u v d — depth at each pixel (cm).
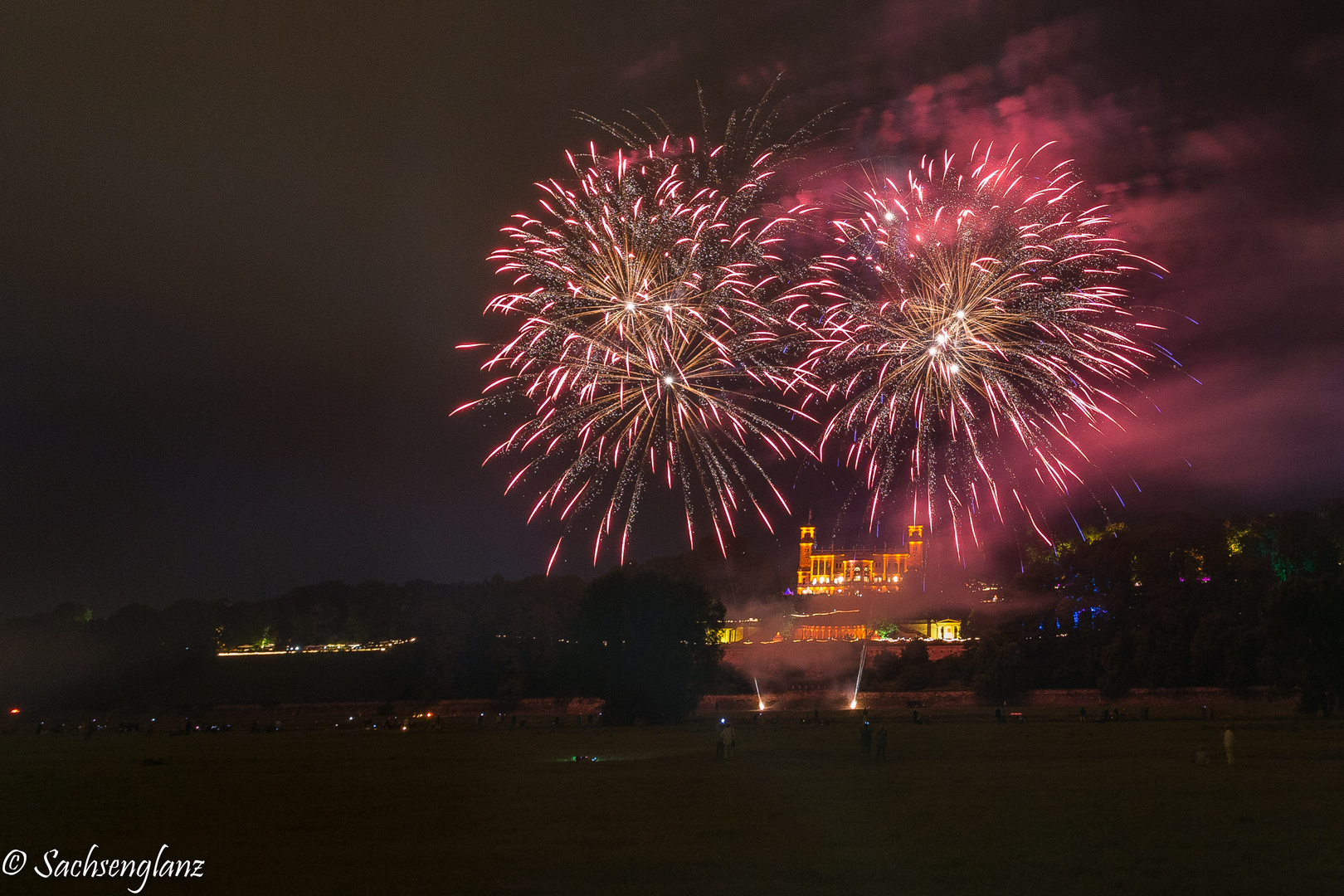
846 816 3186
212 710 18938
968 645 16200
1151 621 13538
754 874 2344
